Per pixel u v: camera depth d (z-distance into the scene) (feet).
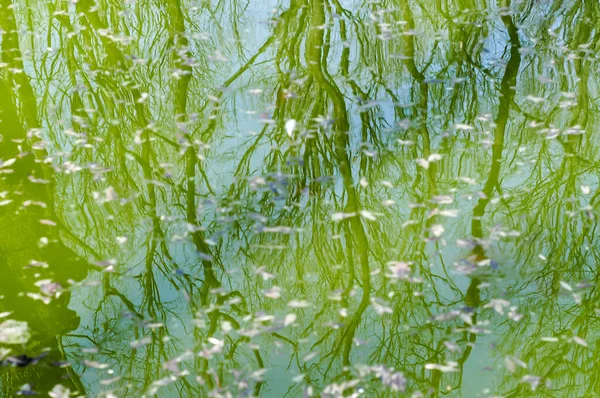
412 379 9.50
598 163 14.60
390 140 15.07
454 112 16.37
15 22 21.15
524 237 12.01
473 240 11.41
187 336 10.23
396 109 16.30
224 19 21.29
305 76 17.61
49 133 15.67
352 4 21.50
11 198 13.15
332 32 19.97
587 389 9.55
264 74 18.07
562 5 20.65
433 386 9.42
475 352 9.96
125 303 10.97
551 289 11.02
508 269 11.23
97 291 11.26
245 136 15.42
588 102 16.63
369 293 11.05
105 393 9.19
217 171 14.14
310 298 10.98
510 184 13.71
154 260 11.89
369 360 9.83
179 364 9.68
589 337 10.37
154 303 10.93
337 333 10.30
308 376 9.51
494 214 12.57
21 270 11.43
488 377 9.57
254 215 12.07
